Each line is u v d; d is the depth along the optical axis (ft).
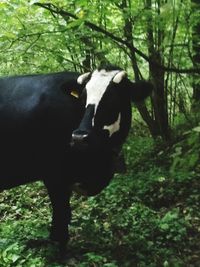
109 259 17.63
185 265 17.44
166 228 19.02
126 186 23.86
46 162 18.84
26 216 22.79
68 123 18.24
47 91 18.65
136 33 23.73
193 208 21.34
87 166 18.48
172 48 23.35
